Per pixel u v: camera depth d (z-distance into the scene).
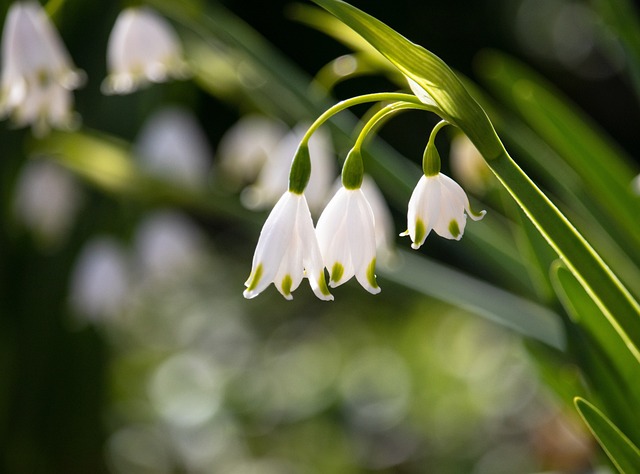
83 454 0.75
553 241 0.34
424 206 0.34
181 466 1.02
